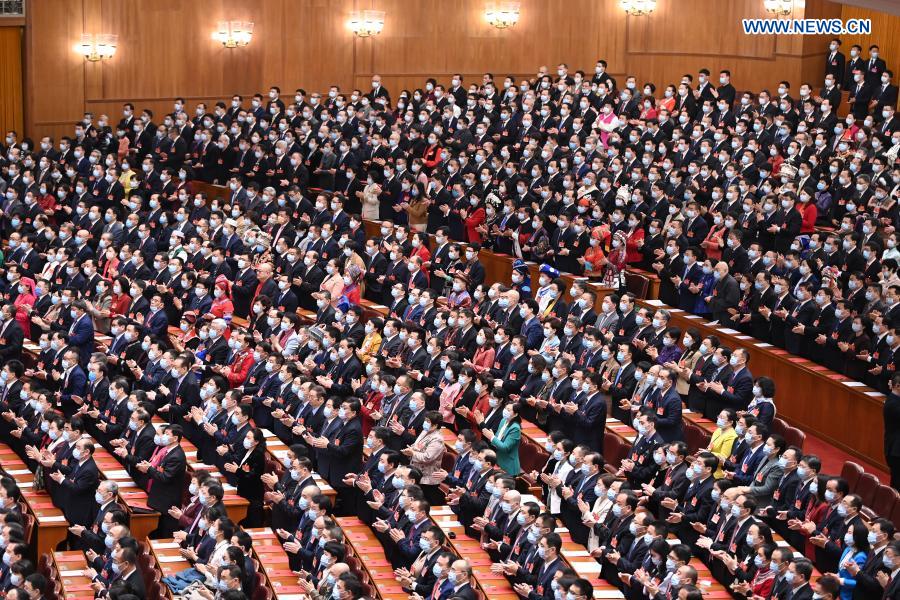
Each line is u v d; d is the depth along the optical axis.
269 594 21.61
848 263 31.83
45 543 25.42
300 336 30.98
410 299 31.88
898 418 25.42
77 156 43.72
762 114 43.12
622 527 21.70
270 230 37.59
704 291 32.09
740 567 20.77
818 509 22.17
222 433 26.52
